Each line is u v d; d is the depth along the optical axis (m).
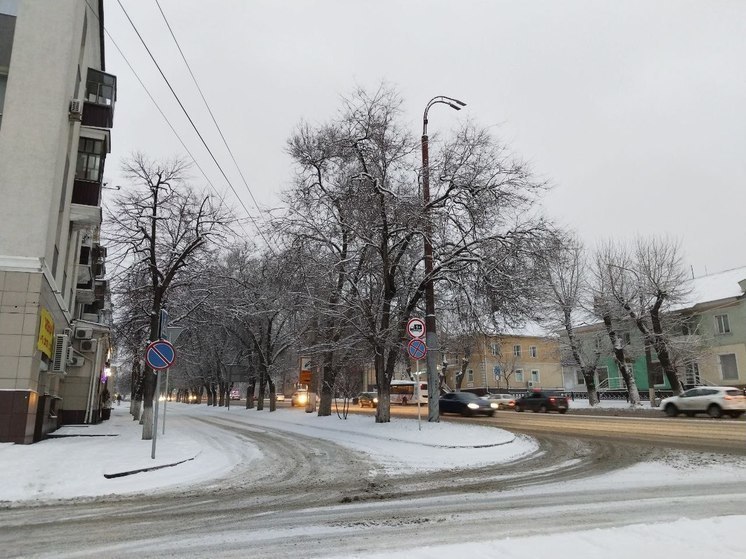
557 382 64.88
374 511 7.38
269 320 35.06
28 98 14.48
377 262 19.02
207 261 20.89
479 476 10.34
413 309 19.38
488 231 17.30
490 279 16.91
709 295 42.88
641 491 8.52
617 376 50.91
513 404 42.56
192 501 8.24
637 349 37.84
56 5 15.20
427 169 17.75
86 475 9.95
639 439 15.49
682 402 25.94
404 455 13.20
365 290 20.08
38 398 14.98
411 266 20.05
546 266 17.22
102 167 18.75
